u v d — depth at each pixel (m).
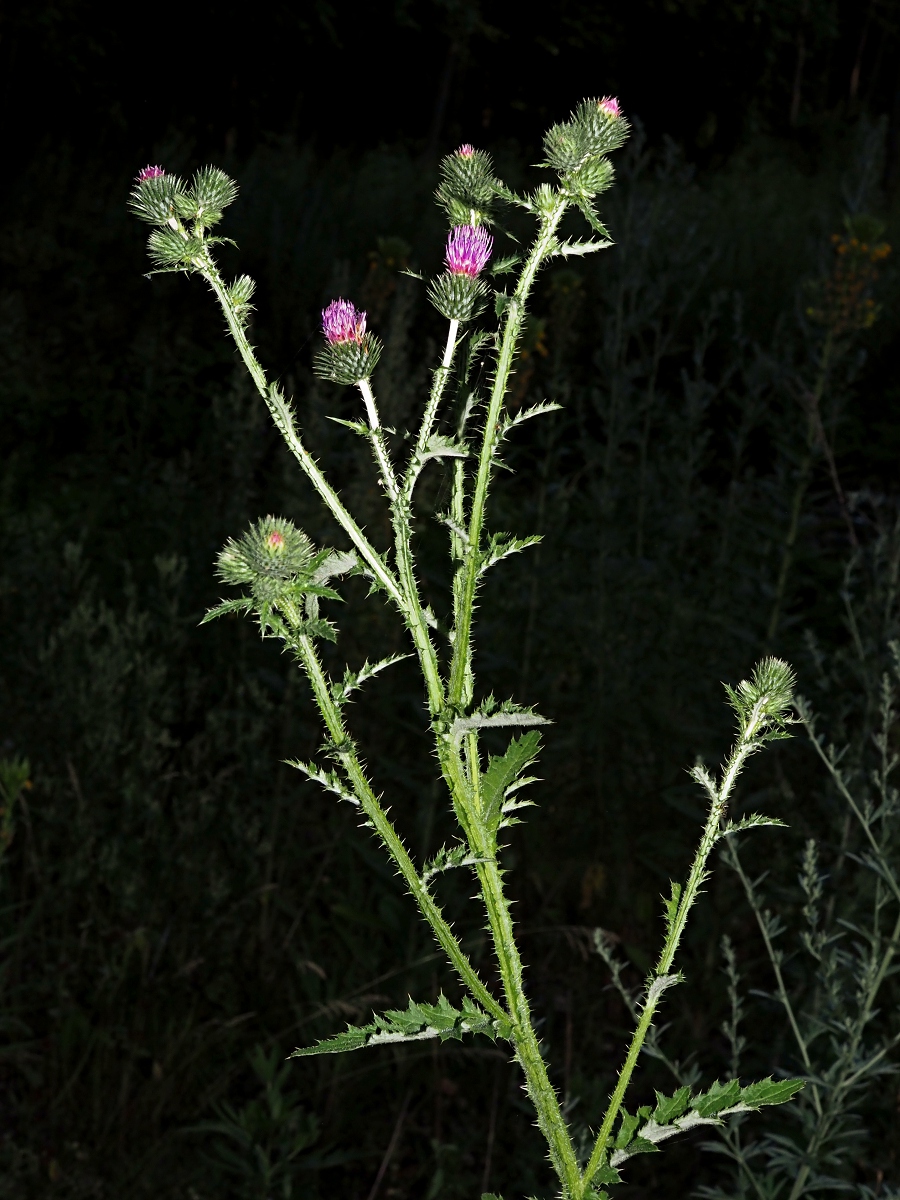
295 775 4.14
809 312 4.75
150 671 3.73
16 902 3.80
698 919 3.90
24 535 4.96
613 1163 1.21
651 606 4.61
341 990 3.70
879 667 3.55
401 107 16.39
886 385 7.97
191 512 5.05
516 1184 3.35
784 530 4.45
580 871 4.21
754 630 4.46
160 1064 3.36
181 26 12.18
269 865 3.84
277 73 14.13
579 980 3.86
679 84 18.75
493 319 1.46
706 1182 3.24
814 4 23.64
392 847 1.21
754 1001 3.69
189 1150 3.36
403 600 1.20
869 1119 3.21
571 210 1.79
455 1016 1.20
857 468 7.36
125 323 8.02
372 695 4.28
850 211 4.88
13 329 7.53
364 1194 3.39
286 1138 3.14
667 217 5.23
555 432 4.74
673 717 4.26
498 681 4.57
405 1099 3.52
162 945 3.43
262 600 1.19
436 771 4.06
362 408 5.92
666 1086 3.55
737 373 7.87
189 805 3.64
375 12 14.52
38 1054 3.45
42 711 3.74
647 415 4.95
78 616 3.82
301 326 7.84
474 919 3.99
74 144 11.09
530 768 4.28
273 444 5.91
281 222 9.16
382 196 10.77
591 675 4.56
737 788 4.22
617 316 4.95
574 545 4.68
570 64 17.88
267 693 4.18
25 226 8.88
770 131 24.42
